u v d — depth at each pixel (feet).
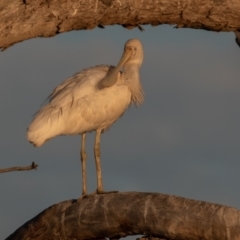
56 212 45.57
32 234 45.96
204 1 43.60
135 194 44.09
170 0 43.06
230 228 41.47
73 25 42.27
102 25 43.70
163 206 42.80
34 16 40.55
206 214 41.86
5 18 39.99
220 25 44.96
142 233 44.14
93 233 45.03
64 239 45.80
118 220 43.98
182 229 42.42
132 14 43.04
